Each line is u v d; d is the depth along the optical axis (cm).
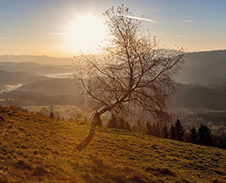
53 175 966
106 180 1055
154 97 1474
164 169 1544
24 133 1938
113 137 2998
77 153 1562
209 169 2125
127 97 1565
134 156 2155
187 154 2636
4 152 1105
